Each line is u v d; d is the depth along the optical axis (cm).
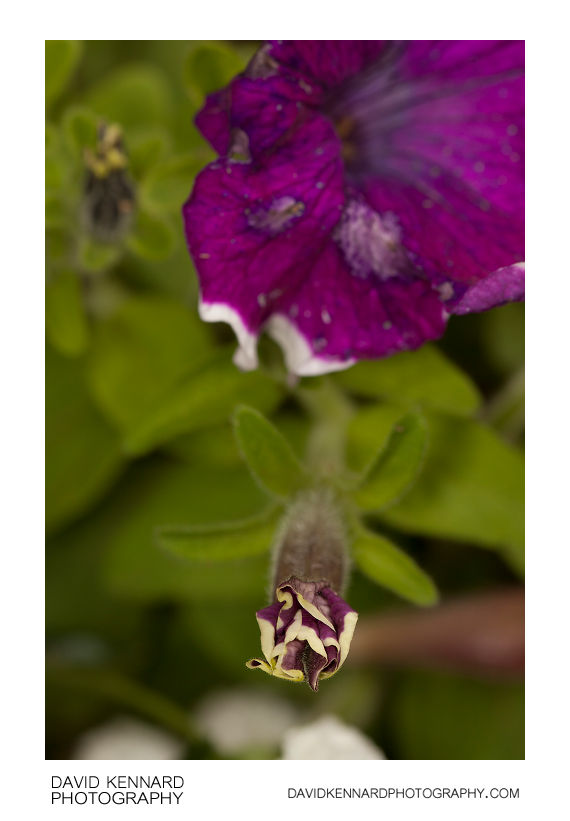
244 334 24
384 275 25
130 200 27
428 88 26
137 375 29
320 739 28
